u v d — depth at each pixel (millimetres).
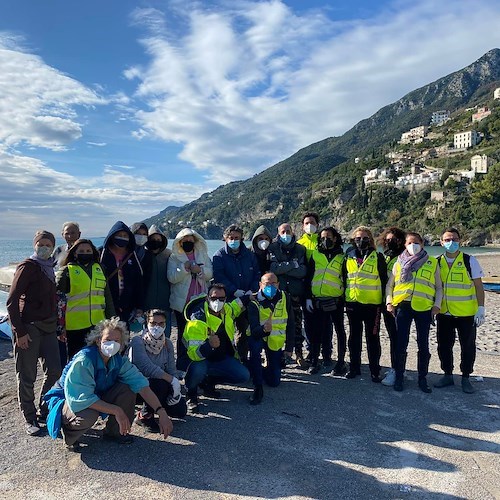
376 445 4031
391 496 3205
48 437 4176
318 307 6094
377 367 5863
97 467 3590
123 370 3982
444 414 4781
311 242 6660
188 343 4898
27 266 4301
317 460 3736
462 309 5484
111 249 5621
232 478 3430
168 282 5961
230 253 6008
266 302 5367
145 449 3912
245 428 4383
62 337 4836
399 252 6094
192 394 4891
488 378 6129
